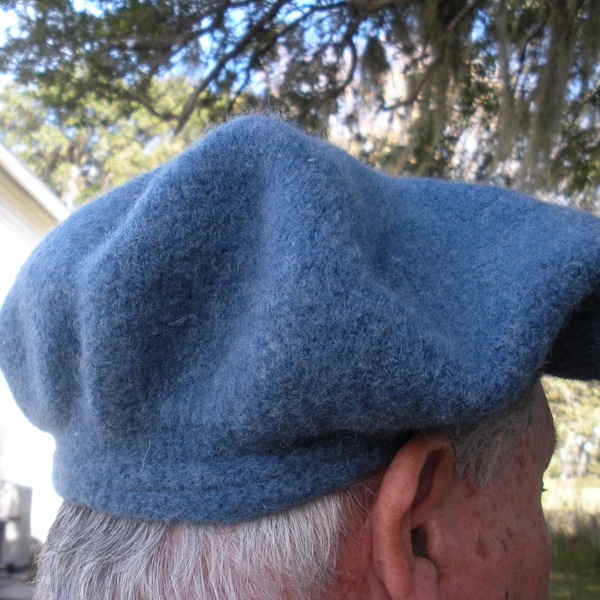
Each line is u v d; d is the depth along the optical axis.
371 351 0.51
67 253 0.63
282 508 0.57
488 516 0.68
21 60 3.30
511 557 0.69
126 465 0.60
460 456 0.65
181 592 0.58
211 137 0.58
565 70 2.46
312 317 0.51
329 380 0.52
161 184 0.56
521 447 0.72
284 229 0.53
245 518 0.57
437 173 3.20
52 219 5.48
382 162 3.40
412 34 3.11
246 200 0.57
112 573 0.61
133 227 0.55
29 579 4.13
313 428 0.56
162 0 3.21
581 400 5.56
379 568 0.61
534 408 0.74
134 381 0.58
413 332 0.52
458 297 0.61
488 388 0.54
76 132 4.46
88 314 0.56
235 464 0.57
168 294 0.57
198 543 0.59
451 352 0.54
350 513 0.61
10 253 5.27
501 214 0.67
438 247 0.65
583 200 2.96
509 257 0.61
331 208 0.53
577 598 3.88
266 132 0.57
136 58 3.31
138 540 0.61
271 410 0.53
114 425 0.59
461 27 2.87
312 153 0.56
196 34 3.29
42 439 5.64
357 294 0.51
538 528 0.73
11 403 5.37
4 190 4.95
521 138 2.76
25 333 0.71
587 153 2.81
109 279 0.55
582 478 6.33
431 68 2.94
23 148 9.13
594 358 0.72
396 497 0.59
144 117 4.33
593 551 4.54
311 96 3.39
